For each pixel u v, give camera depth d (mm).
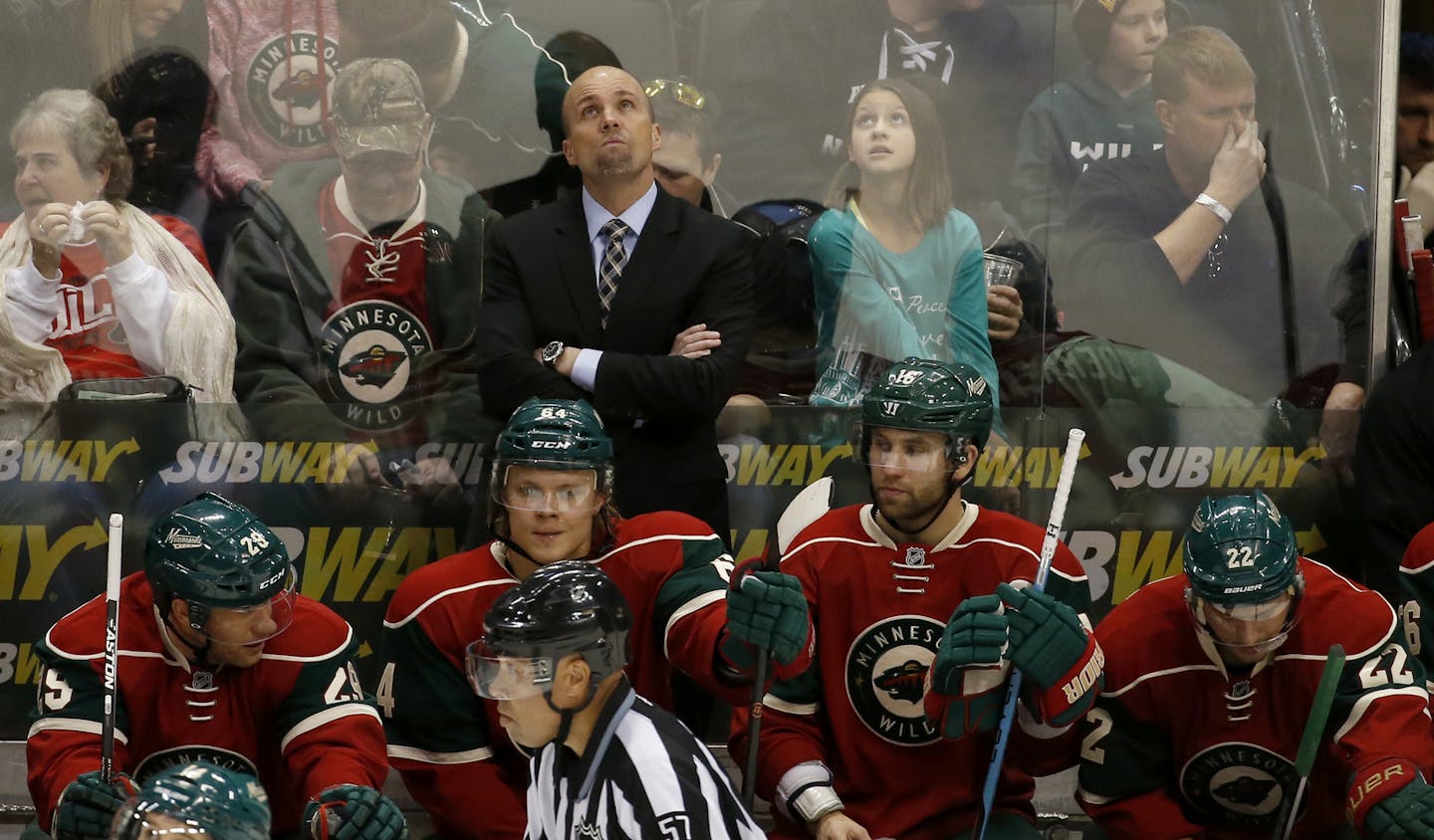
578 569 10273
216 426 17359
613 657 10047
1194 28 17875
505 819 13344
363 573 17453
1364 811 12656
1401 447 16469
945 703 12703
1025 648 12227
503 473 13367
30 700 16953
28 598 17047
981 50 17844
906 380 13461
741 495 17547
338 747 12977
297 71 17469
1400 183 18578
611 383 15453
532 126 17703
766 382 17703
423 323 17625
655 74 17797
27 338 17203
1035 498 17797
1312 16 17969
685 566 13883
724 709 16578
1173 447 17828
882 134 17781
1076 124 17938
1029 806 14141
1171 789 13859
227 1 17391
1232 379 18000
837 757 13969
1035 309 17953
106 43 17328
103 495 17188
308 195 17531
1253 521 12711
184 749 13094
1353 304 18109
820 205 17844
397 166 17562
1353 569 17844
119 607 13164
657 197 16375
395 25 17484
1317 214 18078
